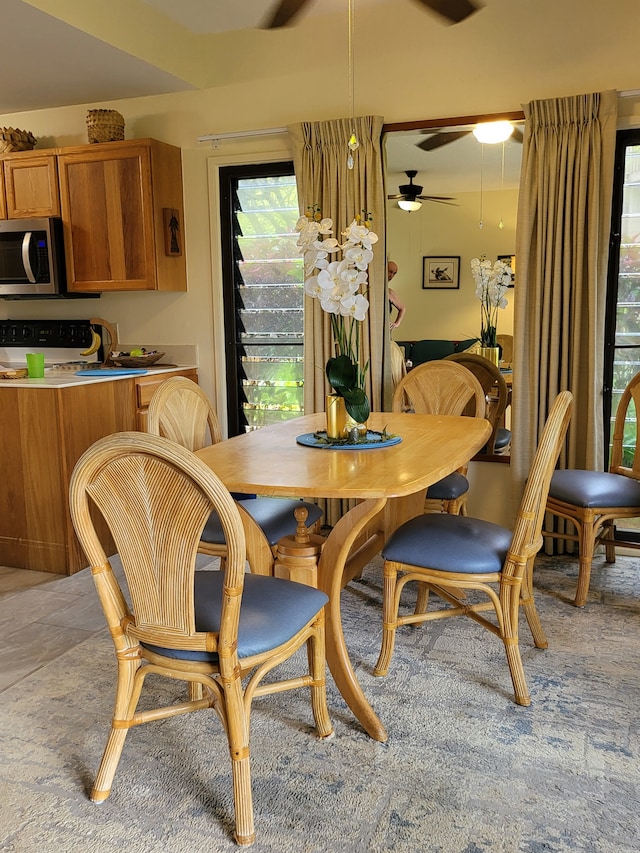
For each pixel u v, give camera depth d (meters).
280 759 1.89
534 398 3.41
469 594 3.06
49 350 4.45
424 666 2.38
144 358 3.93
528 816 1.66
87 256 4.00
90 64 3.43
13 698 2.22
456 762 1.87
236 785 1.58
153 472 1.45
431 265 3.70
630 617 2.76
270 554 2.18
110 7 3.14
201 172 3.99
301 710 2.13
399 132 3.53
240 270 4.08
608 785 1.77
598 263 3.24
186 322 4.19
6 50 3.23
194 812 1.69
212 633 1.56
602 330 3.29
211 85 3.87
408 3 3.44
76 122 4.18
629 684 2.26
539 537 2.26
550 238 3.28
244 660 1.60
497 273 3.58
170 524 1.48
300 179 3.66
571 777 1.80
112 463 1.47
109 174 3.86
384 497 1.77
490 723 2.04
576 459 3.43
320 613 1.88
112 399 3.57
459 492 3.01
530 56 3.30
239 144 3.88
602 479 2.98
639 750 1.91
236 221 4.03
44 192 4.03
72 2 2.92
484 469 3.71
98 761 1.89
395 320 3.80
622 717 2.07
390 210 3.72
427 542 2.24
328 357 3.75
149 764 1.88
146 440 1.40
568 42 3.24
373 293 3.60
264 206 3.96
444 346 3.73
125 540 1.54
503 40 3.33
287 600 1.80
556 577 3.19
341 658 2.02
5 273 4.12
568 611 2.82
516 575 2.11
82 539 1.57
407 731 2.01
